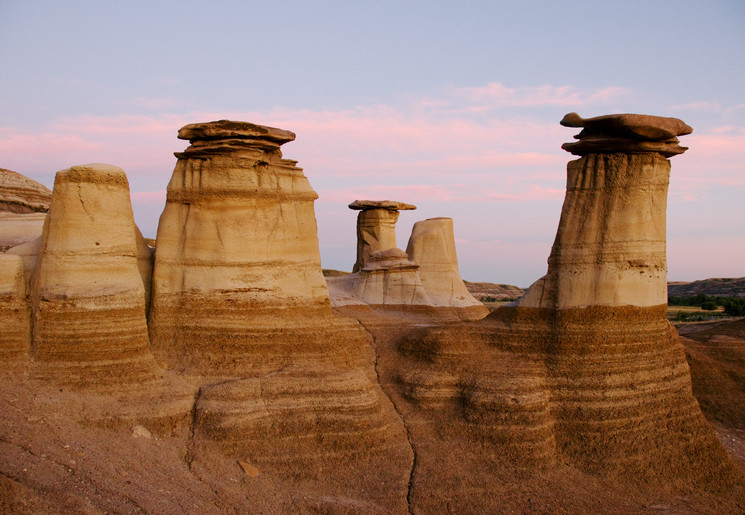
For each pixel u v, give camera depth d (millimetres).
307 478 14234
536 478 15195
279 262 17812
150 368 15367
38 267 15523
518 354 17750
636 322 17328
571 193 17938
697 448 16688
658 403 16859
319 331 17781
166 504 11891
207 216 17203
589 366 17000
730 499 15742
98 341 14875
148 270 17922
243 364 16344
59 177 15695
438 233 32188
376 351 19594
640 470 15797
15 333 14945
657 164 17547
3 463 11500
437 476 14734
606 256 17359
